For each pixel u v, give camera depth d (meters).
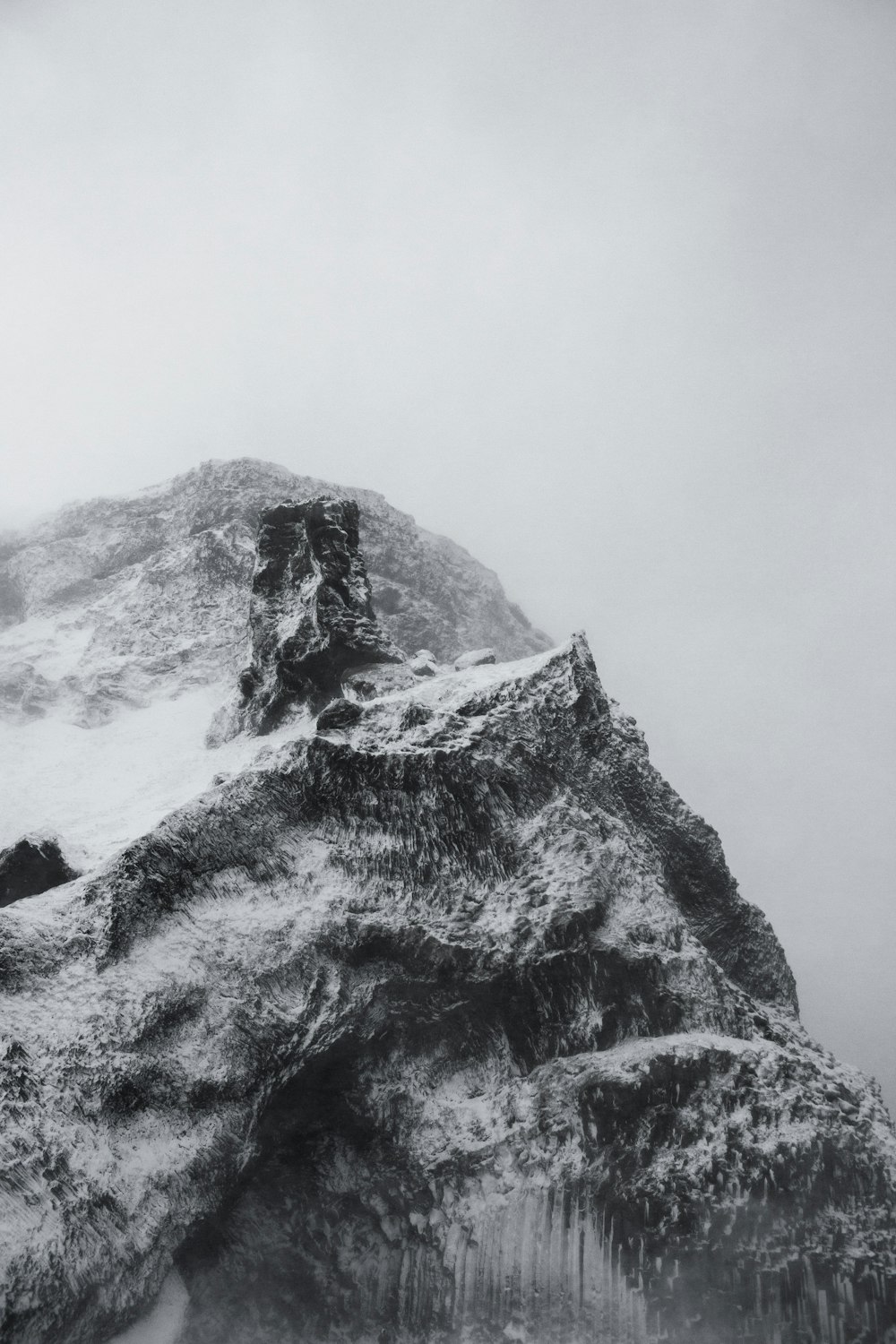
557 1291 25.73
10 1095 24.27
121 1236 23.67
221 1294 25.83
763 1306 25.58
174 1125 25.86
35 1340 21.84
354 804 32.66
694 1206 26.16
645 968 30.53
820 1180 27.17
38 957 27.30
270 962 29.09
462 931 30.62
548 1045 29.75
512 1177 27.14
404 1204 27.22
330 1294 26.45
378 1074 28.97
